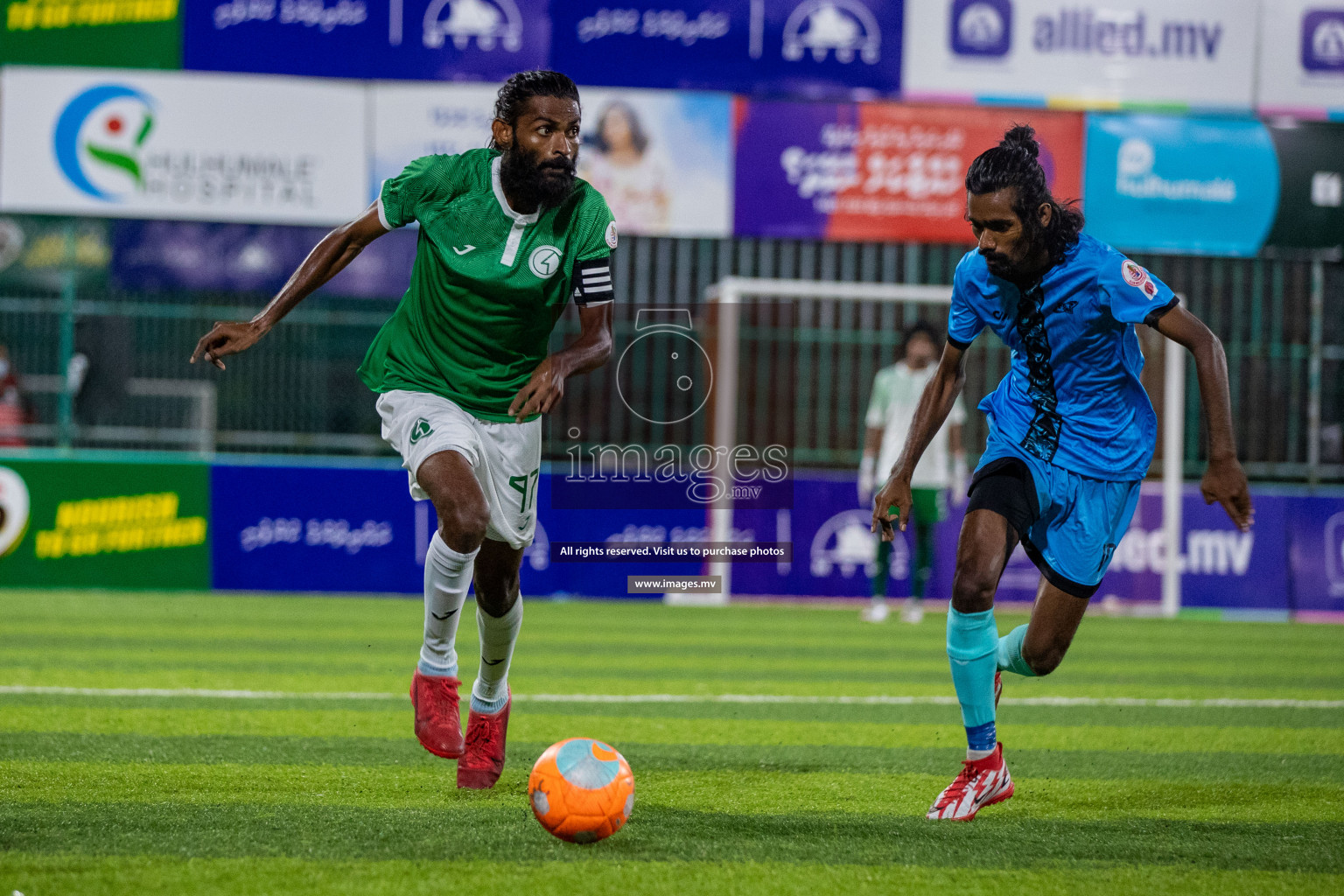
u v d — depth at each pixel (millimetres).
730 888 10125
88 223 44969
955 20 42188
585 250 13219
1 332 42875
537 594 43031
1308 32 42625
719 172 42250
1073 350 12906
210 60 41250
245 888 9828
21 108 40781
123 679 22766
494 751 13898
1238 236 42969
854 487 43469
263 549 41594
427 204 13148
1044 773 15961
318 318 44156
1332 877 10883
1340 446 45375
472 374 13367
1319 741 18797
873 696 22984
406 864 10562
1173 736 19109
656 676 25344
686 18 41969
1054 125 42375
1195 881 10672
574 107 12664
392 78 41625
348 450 44562
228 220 41500
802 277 44844
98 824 11828
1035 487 13109
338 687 22562
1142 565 43219
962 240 42656
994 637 12906
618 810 11312
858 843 11773
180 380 43438
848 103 42344
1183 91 42625
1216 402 12094
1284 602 43312
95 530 41062
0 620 32188
